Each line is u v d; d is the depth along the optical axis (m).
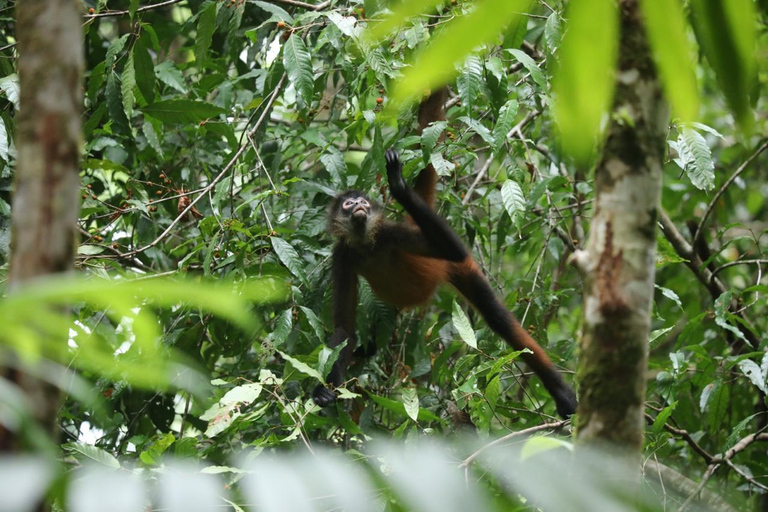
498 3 2.54
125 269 12.59
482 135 10.76
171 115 12.31
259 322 11.80
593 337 5.57
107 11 12.34
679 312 15.95
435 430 11.41
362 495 2.41
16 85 10.87
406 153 12.16
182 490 2.33
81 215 12.02
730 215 17.94
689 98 3.08
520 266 18.27
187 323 12.22
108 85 11.73
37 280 3.46
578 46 2.92
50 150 3.74
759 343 13.23
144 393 12.53
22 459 2.19
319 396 11.12
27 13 3.83
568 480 2.60
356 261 13.62
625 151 5.51
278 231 12.04
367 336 13.41
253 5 14.58
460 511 2.31
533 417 11.96
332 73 14.73
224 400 9.19
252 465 2.46
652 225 5.55
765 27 12.13
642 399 5.53
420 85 2.71
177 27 16.30
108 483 2.24
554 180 12.32
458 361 10.61
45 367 2.87
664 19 2.93
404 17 2.77
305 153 14.95
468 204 14.01
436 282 13.81
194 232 14.20
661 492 8.05
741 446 10.30
